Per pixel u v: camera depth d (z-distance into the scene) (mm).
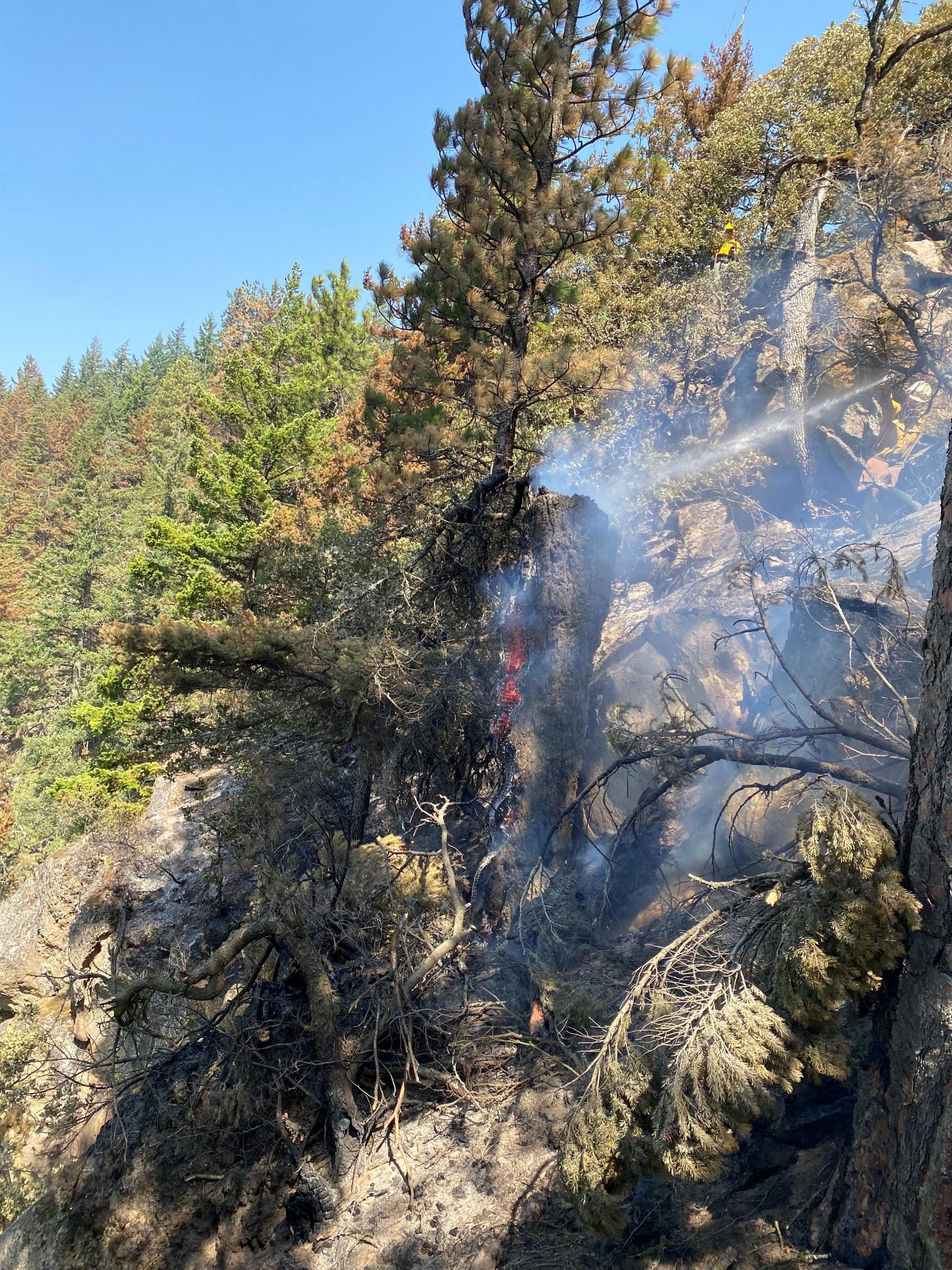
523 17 10844
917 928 4074
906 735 7125
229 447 25828
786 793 8750
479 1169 6379
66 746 35406
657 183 11438
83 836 19312
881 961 4164
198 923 13961
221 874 13234
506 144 10836
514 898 9258
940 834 3975
